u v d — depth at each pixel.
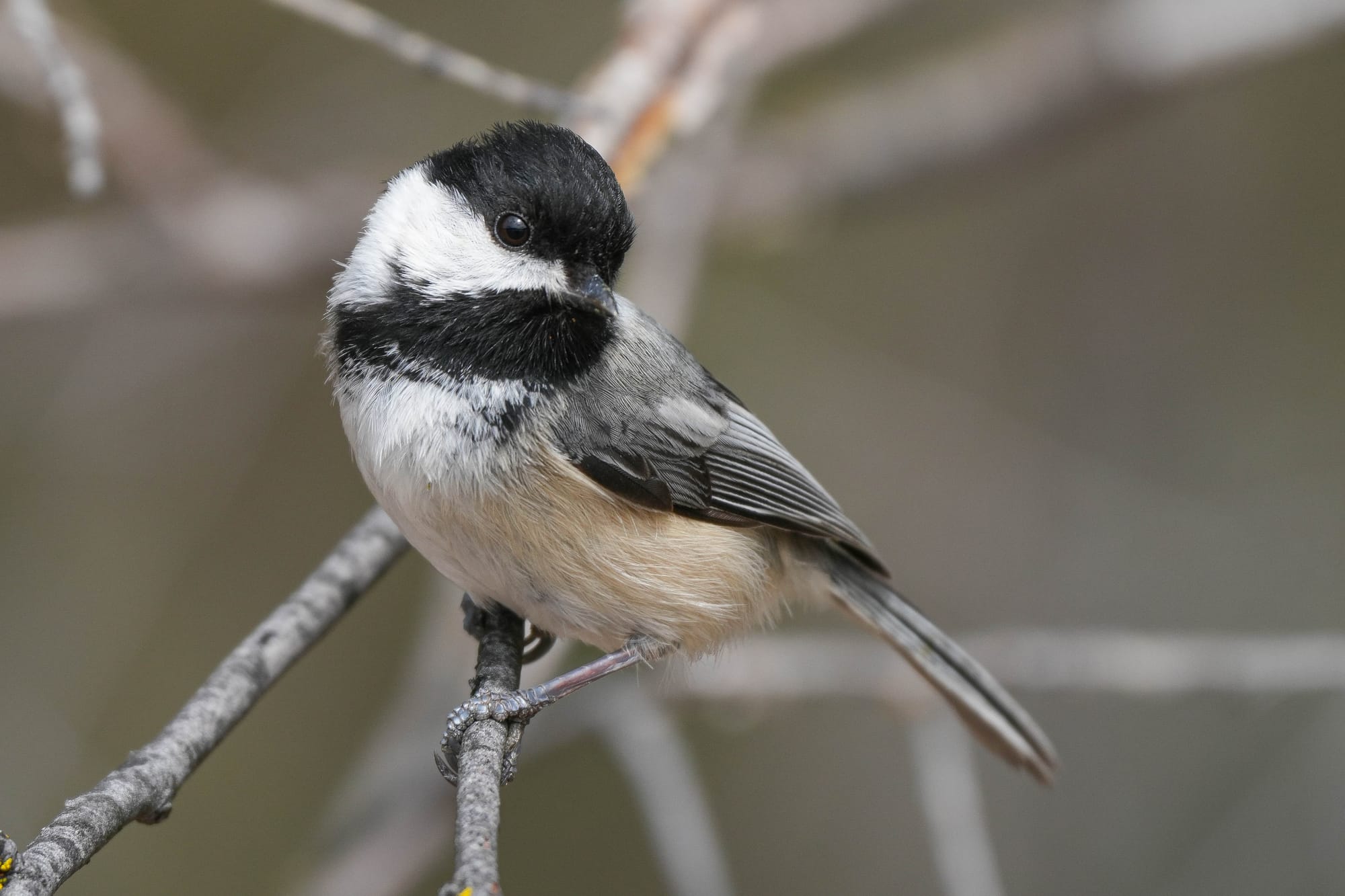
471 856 3.94
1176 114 12.55
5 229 11.02
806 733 11.15
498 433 5.70
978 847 7.57
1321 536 11.39
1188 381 12.27
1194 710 10.64
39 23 6.17
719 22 8.07
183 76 12.18
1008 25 13.68
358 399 5.78
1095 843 10.49
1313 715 10.38
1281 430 11.93
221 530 11.44
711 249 11.73
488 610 6.32
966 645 8.32
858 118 12.14
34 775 9.82
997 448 12.28
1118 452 12.27
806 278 12.71
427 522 5.77
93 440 11.32
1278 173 12.36
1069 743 10.80
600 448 5.93
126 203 11.35
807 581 7.39
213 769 10.77
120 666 10.78
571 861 10.68
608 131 7.40
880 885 10.81
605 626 6.20
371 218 6.05
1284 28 11.19
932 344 12.69
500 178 5.83
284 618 5.63
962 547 12.02
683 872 7.45
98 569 10.98
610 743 7.84
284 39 12.27
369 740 9.88
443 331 5.78
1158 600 11.37
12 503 11.02
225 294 11.05
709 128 9.91
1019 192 12.83
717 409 6.71
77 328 11.58
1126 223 12.65
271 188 11.44
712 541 6.43
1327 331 12.03
